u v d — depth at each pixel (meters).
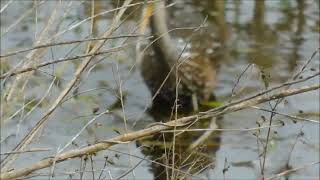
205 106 12.96
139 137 7.41
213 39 15.19
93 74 13.47
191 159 10.70
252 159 11.13
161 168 10.51
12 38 14.80
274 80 13.36
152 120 12.52
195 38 14.59
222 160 11.10
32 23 15.43
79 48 10.74
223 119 12.31
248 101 7.97
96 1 15.72
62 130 11.44
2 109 7.91
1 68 10.20
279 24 16.75
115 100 12.79
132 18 10.53
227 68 14.09
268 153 11.25
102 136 11.43
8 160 7.39
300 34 16.16
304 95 12.91
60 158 7.18
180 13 16.08
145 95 13.19
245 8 17.52
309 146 11.41
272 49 15.20
